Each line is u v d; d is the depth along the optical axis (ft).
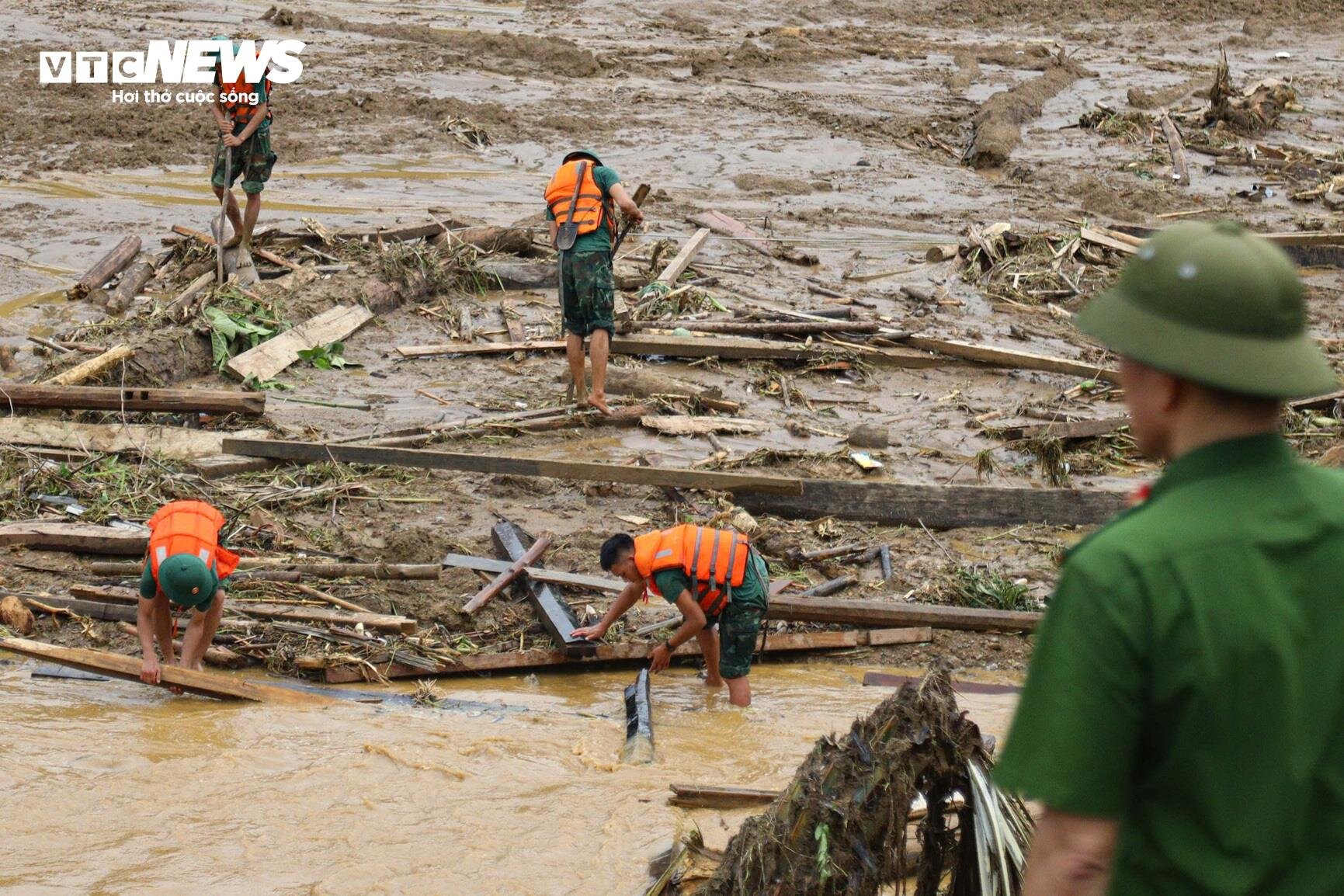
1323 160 95.04
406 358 54.13
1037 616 35.17
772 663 34.35
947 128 101.30
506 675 32.83
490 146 90.84
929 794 17.49
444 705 30.27
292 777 25.48
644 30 131.44
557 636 32.91
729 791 24.68
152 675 29.43
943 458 46.70
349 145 88.07
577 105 101.55
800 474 44.37
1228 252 9.40
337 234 65.46
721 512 40.52
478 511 40.93
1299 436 47.39
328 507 40.37
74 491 39.88
